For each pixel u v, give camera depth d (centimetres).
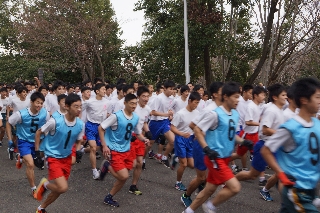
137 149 561
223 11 1541
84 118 699
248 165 762
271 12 1466
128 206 508
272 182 534
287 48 1862
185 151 566
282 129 299
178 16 1672
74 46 2130
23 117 536
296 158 297
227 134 405
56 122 434
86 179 643
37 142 494
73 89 977
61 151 444
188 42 1487
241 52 1677
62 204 511
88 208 496
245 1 1438
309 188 296
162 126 755
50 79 2241
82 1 2222
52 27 2097
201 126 397
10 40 2439
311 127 296
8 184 605
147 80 2027
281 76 2077
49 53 2245
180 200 538
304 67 2269
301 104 297
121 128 491
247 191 593
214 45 1460
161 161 759
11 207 496
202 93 843
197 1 1414
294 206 296
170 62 1692
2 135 952
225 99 406
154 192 576
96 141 702
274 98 499
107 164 496
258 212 497
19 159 558
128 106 495
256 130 648
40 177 650
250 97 681
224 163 403
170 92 772
